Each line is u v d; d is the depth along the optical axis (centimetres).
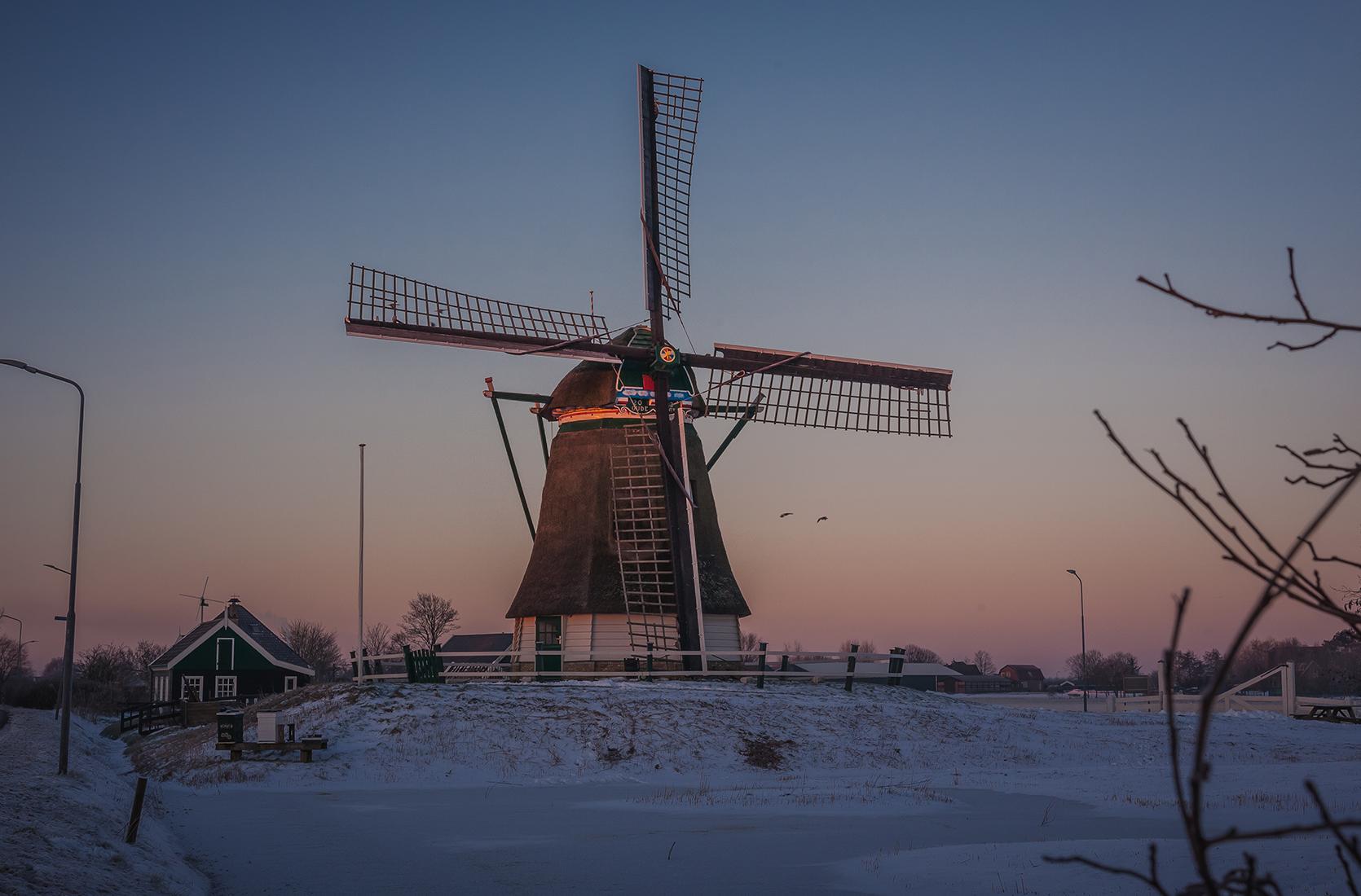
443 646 11962
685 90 4453
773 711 3750
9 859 1377
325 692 3791
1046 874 1647
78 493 2892
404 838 2083
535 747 3400
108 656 11250
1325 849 1745
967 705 4262
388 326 3988
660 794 2827
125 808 2259
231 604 7131
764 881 1641
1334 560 362
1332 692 11238
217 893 1574
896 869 1714
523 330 4262
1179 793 311
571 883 1627
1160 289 407
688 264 4491
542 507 4469
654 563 4191
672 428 4266
